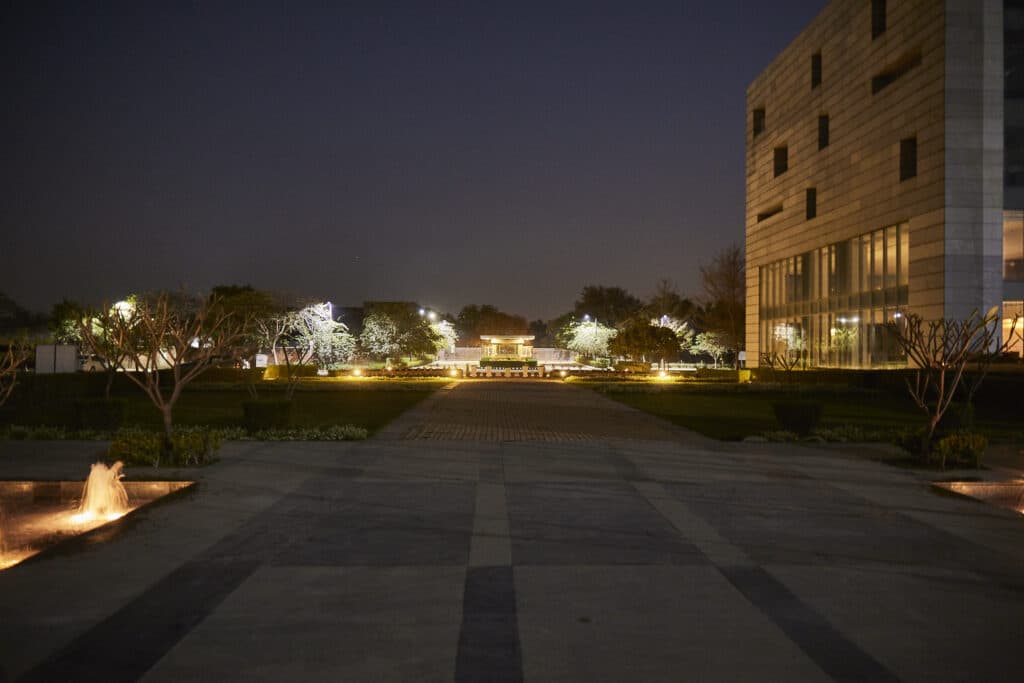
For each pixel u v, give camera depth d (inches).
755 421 907.4
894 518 394.6
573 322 3804.1
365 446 650.2
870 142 1760.6
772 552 327.0
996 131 1466.5
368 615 246.8
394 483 482.0
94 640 224.2
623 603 259.9
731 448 659.4
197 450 551.5
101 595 265.0
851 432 752.3
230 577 286.8
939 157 1488.7
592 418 930.7
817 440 708.0
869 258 1781.5
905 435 593.9
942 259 1476.4
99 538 343.9
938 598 267.7
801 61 2151.8
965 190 1467.8
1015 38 1526.8
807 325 2122.3
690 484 486.3
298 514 394.3
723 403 1209.4
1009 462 593.0
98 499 441.7
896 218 1644.9
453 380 1873.8
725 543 341.4
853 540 348.5
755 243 2508.6
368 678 199.3
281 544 335.0
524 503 425.1
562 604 258.7
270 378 1870.1
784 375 1740.9
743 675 202.5
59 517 406.6
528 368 2519.7
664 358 2313.0
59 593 267.0
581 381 1801.2
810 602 262.2
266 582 280.8
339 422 861.2
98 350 602.5
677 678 200.5
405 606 255.8
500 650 218.5
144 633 229.9
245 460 568.7
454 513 398.9
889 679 201.2
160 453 553.3
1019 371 1229.1
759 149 2480.3
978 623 243.4
